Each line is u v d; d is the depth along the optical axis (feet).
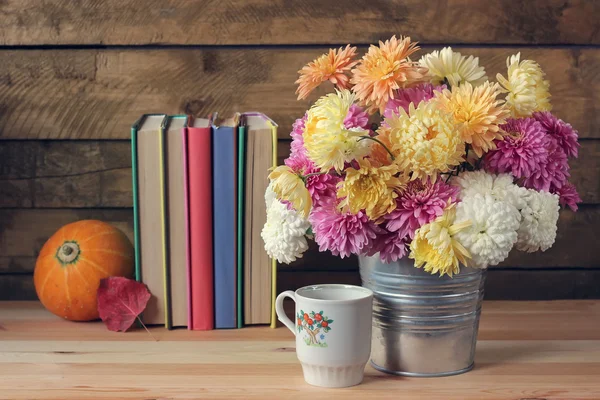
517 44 4.38
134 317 3.74
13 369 3.10
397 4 4.33
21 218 4.40
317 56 4.35
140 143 3.71
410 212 2.78
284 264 4.44
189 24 4.32
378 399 2.77
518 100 2.98
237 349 3.44
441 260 2.71
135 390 2.85
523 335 3.67
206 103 4.37
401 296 2.99
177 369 3.12
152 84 4.35
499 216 2.72
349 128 2.87
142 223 3.76
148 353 3.36
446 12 4.34
